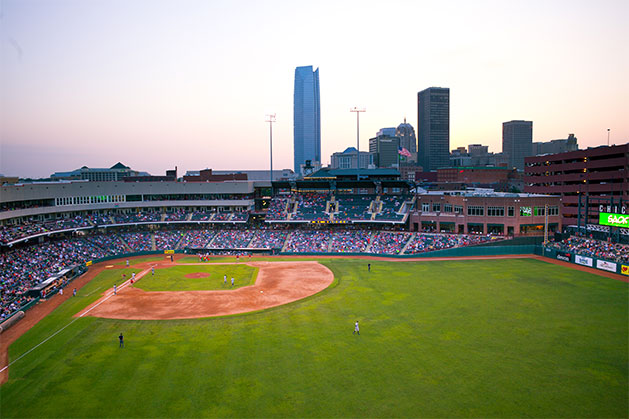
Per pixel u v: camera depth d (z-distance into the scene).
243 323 48.28
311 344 41.31
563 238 88.75
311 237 101.38
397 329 45.06
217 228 109.81
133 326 47.75
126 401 31.17
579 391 31.75
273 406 30.16
